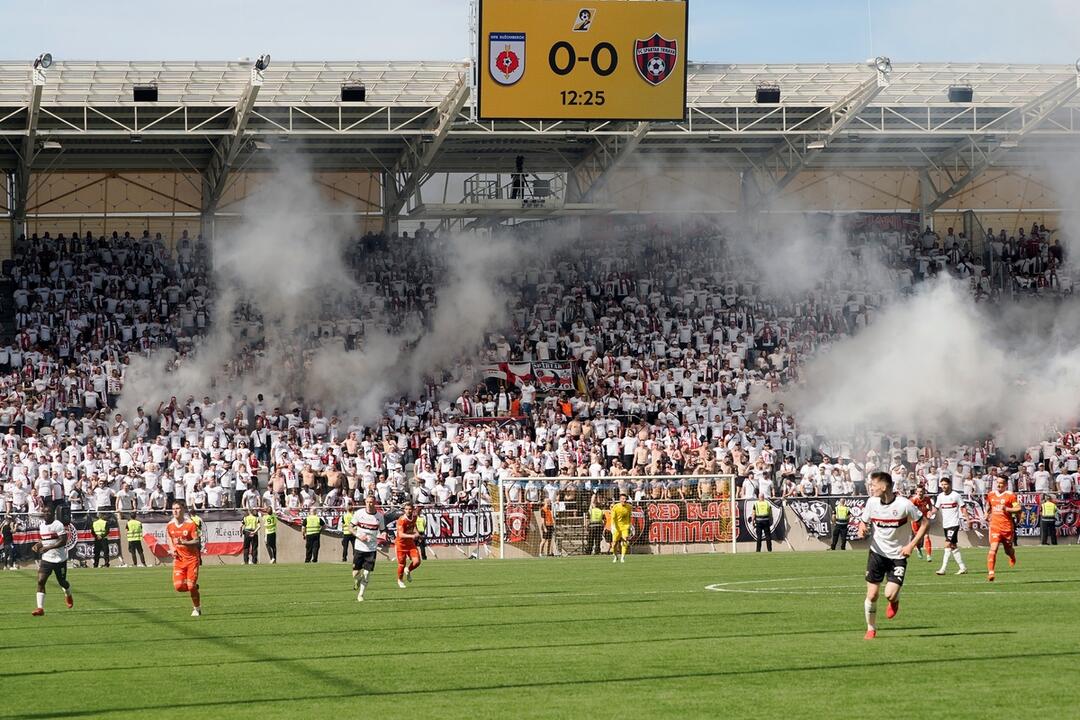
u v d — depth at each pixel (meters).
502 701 12.78
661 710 12.16
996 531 27.09
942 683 13.35
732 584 27.30
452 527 42.19
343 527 39.75
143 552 39.25
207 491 41.69
